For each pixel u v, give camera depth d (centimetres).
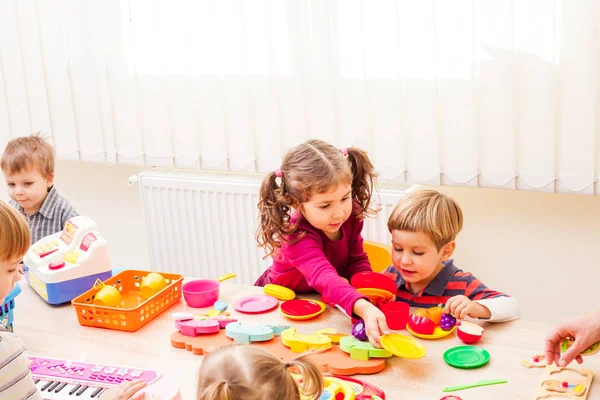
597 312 117
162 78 226
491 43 182
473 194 208
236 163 226
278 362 90
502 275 212
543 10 175
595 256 199
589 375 118
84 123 244
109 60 232
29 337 145
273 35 207
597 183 180
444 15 186
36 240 212
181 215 244
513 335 135
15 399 107
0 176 271
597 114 176
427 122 195
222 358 88
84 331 147
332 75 204
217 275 246
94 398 118
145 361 133
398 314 139
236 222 236
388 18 192
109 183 264
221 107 222
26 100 250
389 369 125
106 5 227
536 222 203
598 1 169
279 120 215
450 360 126
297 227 156
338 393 116
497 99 185
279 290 159
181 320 143
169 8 218
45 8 236
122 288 167
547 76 179
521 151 187
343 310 142
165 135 233
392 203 209
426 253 151
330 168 145
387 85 198
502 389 116
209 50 217
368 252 193
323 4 198
